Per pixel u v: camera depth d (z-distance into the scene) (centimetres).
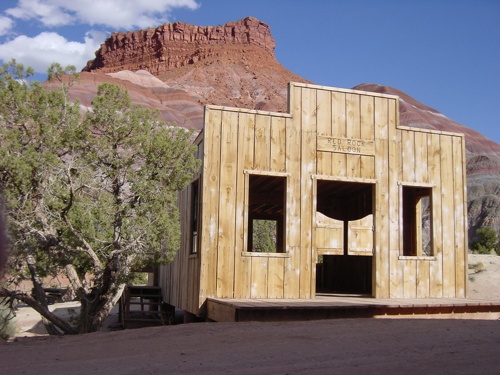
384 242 1400
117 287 1423
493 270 2642
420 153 1466
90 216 1320
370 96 1441
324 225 1365
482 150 13150
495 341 705
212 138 1313
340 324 925
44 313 1450
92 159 1311
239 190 1312
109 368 639
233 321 1067
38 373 633
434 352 641
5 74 1337
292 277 1318
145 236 1344
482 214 7619
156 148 1339
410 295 1402
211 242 1279
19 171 1204
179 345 777
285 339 775
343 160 1395
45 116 1322
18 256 1310
